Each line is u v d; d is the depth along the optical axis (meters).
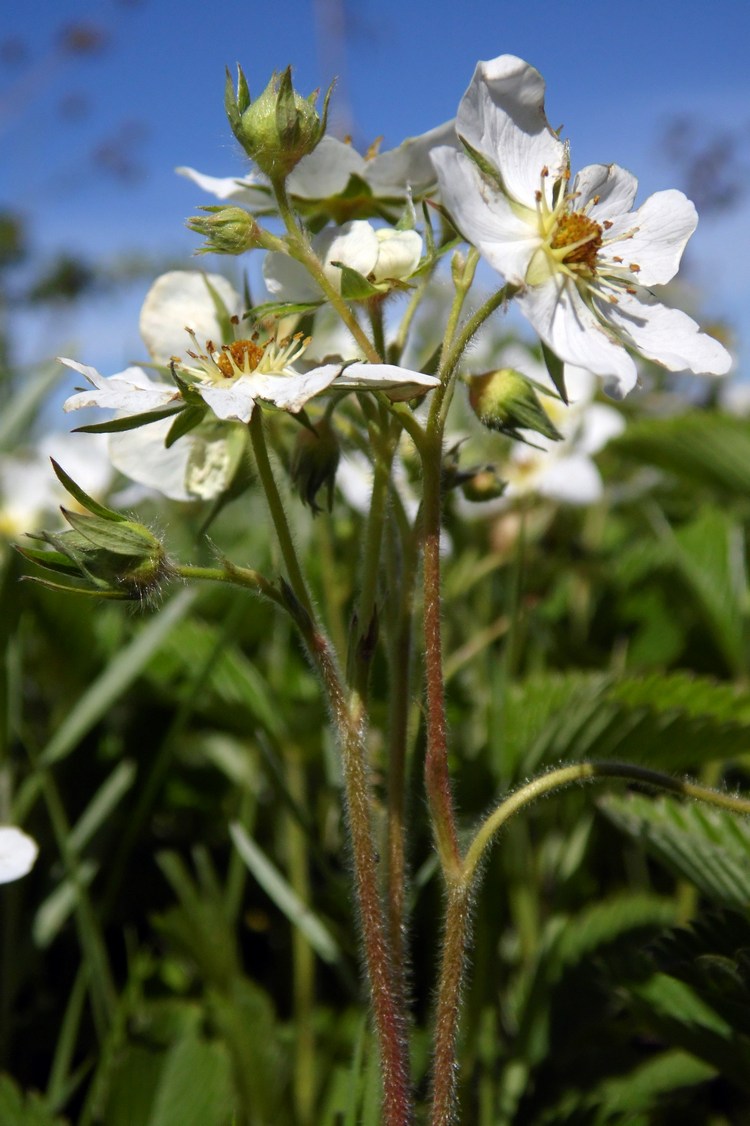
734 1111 0.19
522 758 0.18
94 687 0.19
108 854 0.22
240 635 0.24
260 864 0.18
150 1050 0.17
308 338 0.15
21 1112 0.16
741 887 0.16
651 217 0.15
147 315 0.16
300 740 0.20
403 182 0.16
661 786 0.14
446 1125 0.14
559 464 0.27
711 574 0.24
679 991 0.16
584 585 0.27
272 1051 0.18
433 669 0.14
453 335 0.14
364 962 0.15
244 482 0.16
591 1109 0.17
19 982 0.19
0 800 0.19
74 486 0.14
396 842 0.14
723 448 0.27
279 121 0.14
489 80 0.14
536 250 0.14
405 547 0.15
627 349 0.14
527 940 0.19
